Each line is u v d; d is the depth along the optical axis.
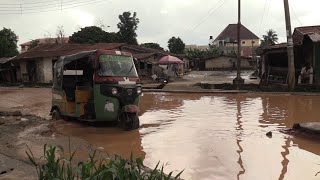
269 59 29.11
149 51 42.91
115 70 11.54
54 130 11.41
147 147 9.32
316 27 27.94
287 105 16.95
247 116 13.95
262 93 22.70
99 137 10.52
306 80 24.45
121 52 12.04
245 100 19.38
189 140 9.98
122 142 9.90
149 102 19.20
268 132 10.52
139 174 4.17
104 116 11.30
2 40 56.81
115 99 11.20
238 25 28.38
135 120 11.34
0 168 6.55
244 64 62.69
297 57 26.20
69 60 12.45
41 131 10.92
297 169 7.41
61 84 12.83
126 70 11.76
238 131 11.09
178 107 16.98
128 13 62.31
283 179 6.84
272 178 6.90
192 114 14.69
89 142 9.89
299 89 22.70
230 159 8.12
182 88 26.56
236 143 9.55
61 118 13.27
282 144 9.41
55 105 13.40
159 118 13.79
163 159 8.23
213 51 71.06
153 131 11.27
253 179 6.86
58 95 13.09
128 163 4.96
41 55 37.41
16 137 10.05
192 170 7.41
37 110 17.19
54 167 4.45
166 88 26.69
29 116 14.49
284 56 28.97
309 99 19.19
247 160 8.03
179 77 42.31
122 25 62.31
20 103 20.30
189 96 22.14
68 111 12.59
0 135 10.27
